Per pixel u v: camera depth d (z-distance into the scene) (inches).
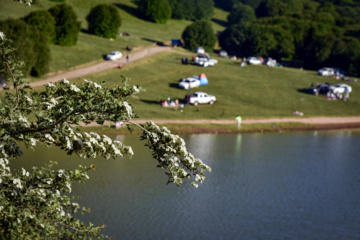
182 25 6028.5
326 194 1520.7
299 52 4953.3
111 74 3164.4
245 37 4953.3
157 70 3449.8
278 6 6850.4
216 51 5027.1
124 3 6072.8
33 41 2684.5
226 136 2281.0
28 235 348.8
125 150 359.3
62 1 5039.4
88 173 1469.0
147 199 1293.1
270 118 2704.2
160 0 5669.3
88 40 4023.1
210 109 2719.0
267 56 4874.5
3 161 319.3
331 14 6368.1
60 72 3043.8
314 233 1213.7
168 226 1149.7
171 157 344.2
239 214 1286.9
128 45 4082.2
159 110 2534.5
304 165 1840.6
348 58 4394.7
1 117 329.4
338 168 1838.1
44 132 331.9
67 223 378.0
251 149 2033.7
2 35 343.6
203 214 1258.0
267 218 1291.8
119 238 1037.8
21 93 342.6
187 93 2999.5
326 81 3801.7
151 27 5462.6
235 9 6692.9
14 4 4239.7
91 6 5447.8
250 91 3228.3
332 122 2805.1
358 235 1226.0
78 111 323.9
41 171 373.4
